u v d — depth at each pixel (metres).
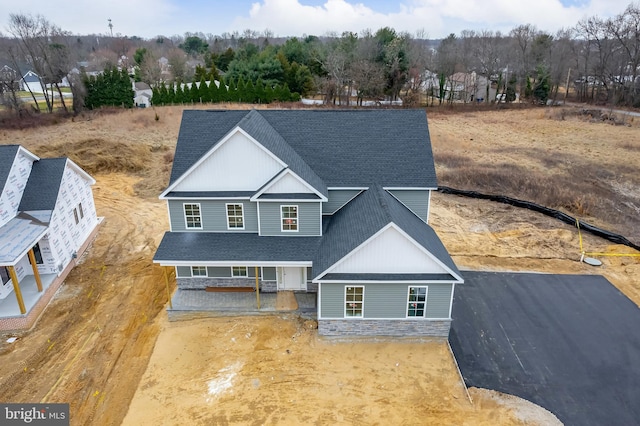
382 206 18.23
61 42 85.69
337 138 22.62
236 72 76.19
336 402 14.67
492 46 84.06
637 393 14.98
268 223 19.81
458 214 30.58
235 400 14.75
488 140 51.28
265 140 19.91
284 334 18.03
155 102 67.25
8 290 19.89
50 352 17.22
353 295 17.08
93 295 21.11
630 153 44.25
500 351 17.05
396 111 23.47
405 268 17.00
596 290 21.12
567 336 17.88
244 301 19.84
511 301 20.23
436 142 49.56
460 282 16.56
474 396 14.91
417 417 14.07
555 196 31.66
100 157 40.16
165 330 18.41
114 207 32.25
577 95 83.88
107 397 15.05
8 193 20.84
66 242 23.19
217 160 19.45
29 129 51.16
